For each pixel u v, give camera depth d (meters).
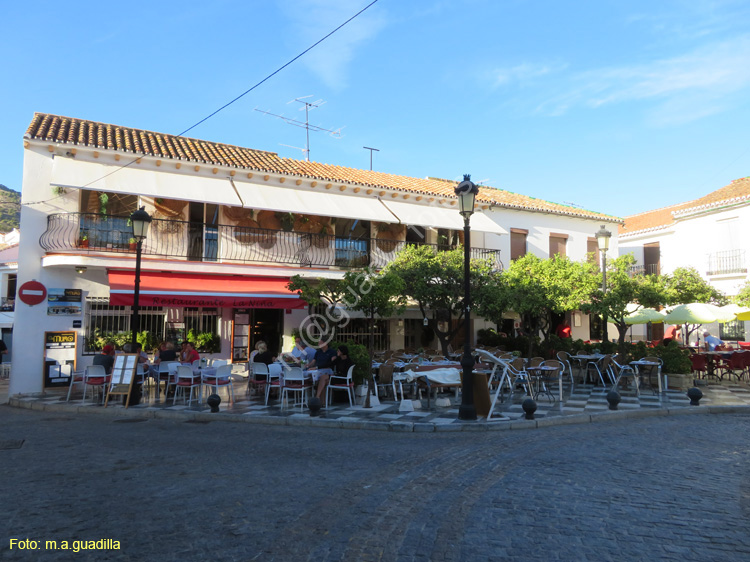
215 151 18.39
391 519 4.85
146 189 14.45
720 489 5.71
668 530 4.53
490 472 6.51
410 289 15.22
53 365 14.35
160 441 8.48
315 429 9.74
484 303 14.98
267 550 4.14
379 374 12.92
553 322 24.12
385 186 19.44
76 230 14.69
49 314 14.46
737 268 24.08
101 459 7.17
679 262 27.36
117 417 11.01
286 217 18.17
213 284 15.38
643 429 9.45
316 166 20.75
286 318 17.78
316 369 12.13
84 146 14.77
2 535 4.39
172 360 13.19
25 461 7.05
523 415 10.58
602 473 6.41
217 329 16.89
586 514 4.94
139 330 15.73
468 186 10.63
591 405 11.79
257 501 5.34
